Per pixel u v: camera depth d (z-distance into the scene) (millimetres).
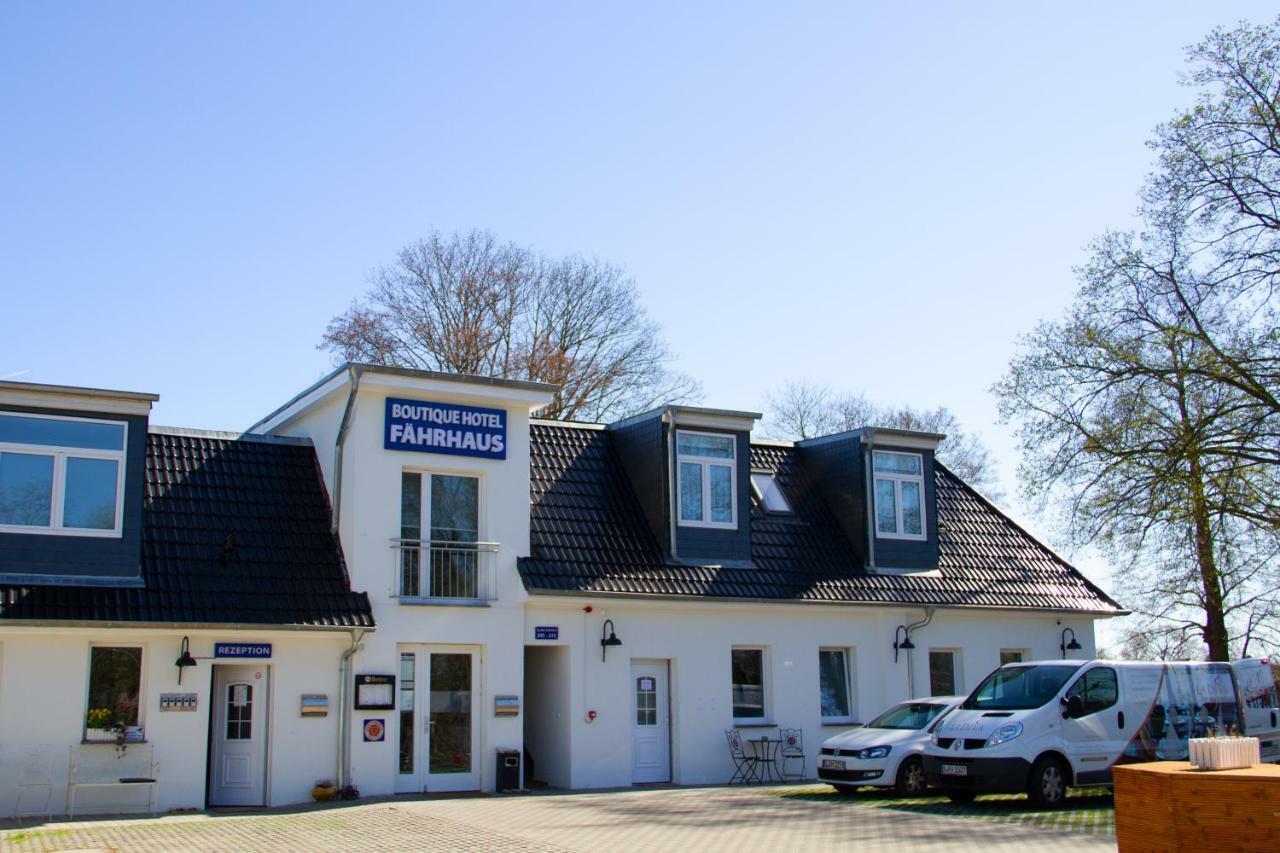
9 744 16734
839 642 23922
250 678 18891
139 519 18125
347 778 18969
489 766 20094
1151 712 18016
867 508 25000
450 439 20734
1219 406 24453
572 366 41938
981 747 16984
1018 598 25766
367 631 19094
